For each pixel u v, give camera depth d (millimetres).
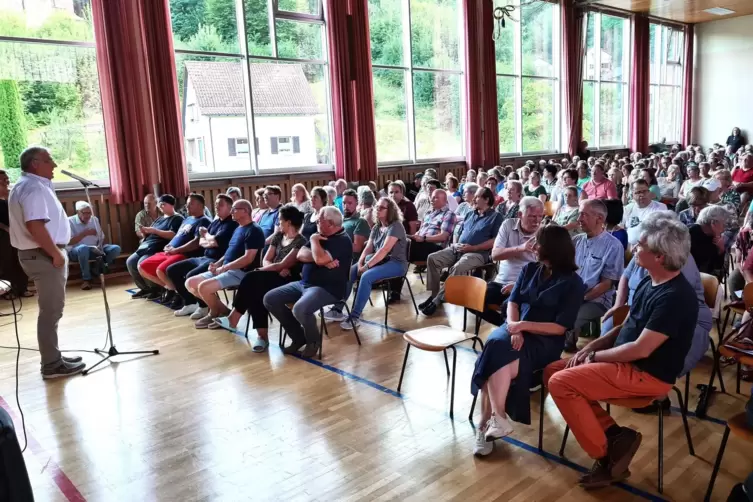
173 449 2602
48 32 6449
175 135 7031
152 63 6781
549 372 2396
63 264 3402
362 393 3137
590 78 13117
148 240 5555
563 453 2449
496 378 2379
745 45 14500
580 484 2209
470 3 10062
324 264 3697
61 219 3395
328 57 8477
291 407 2994
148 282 5484
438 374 3373
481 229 4625
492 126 10703
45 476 2408
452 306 4859
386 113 9578
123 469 2445
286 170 8438
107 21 6414
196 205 5195
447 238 5137
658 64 14844
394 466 2391
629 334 2152
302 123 8562
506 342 2424
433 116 10227
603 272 3332
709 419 2703
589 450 2154
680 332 2004
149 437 2723
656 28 14562
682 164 9109
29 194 3180
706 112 15422
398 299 5035
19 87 6340
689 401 2896
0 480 1483
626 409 2838
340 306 4449
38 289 3381
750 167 6883
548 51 12070
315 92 8656
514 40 11344
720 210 3639
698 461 2350
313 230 4965
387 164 9633
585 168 7945
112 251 6215
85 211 6027
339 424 2785
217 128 7789
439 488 2221
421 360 3602
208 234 4887
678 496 2117
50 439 2727
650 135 15062
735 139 14328
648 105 14141
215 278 4254
